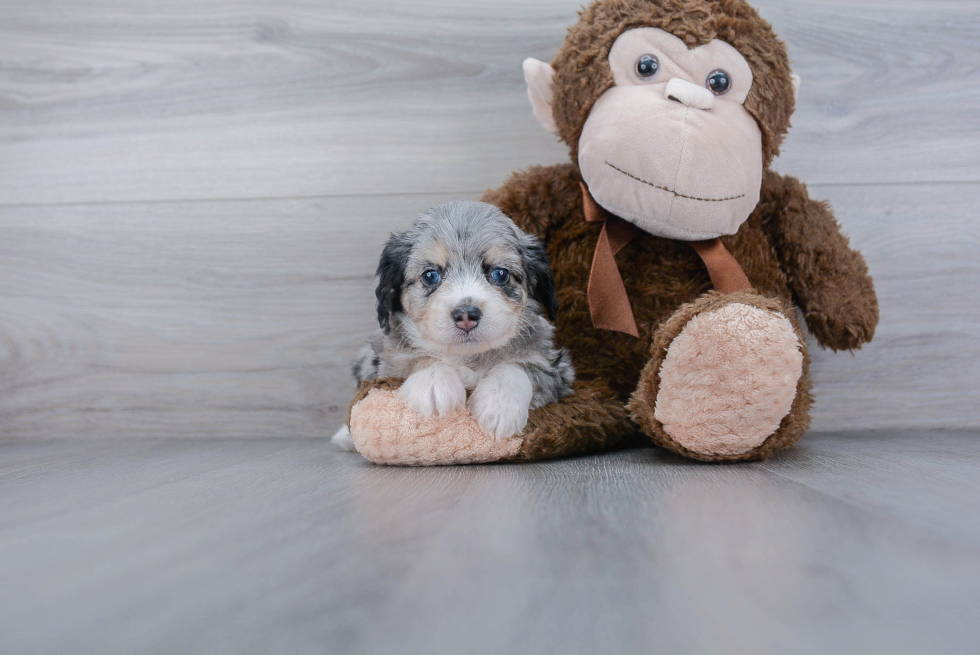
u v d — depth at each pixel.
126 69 2.57
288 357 2.56
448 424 1.70
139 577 0.91
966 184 2.43
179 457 2.09
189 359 2.57
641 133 1.78
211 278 2.57
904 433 2.38
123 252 2.58
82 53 2.58
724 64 1.84
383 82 2.53
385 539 1.04
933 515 1.13
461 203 1.93
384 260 1.92
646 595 0.81
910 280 2.44
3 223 2.59
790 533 1.03
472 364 1.84
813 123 2.45
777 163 2.45
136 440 2.54
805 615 0.75
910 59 2.44
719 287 1.96
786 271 2.09
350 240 2.55
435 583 0.86
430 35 2.52
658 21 1.86
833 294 2.03
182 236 2.57
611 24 1.92
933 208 2.44
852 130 2.45
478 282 1.78
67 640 0.72
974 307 2.43
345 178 2.55
